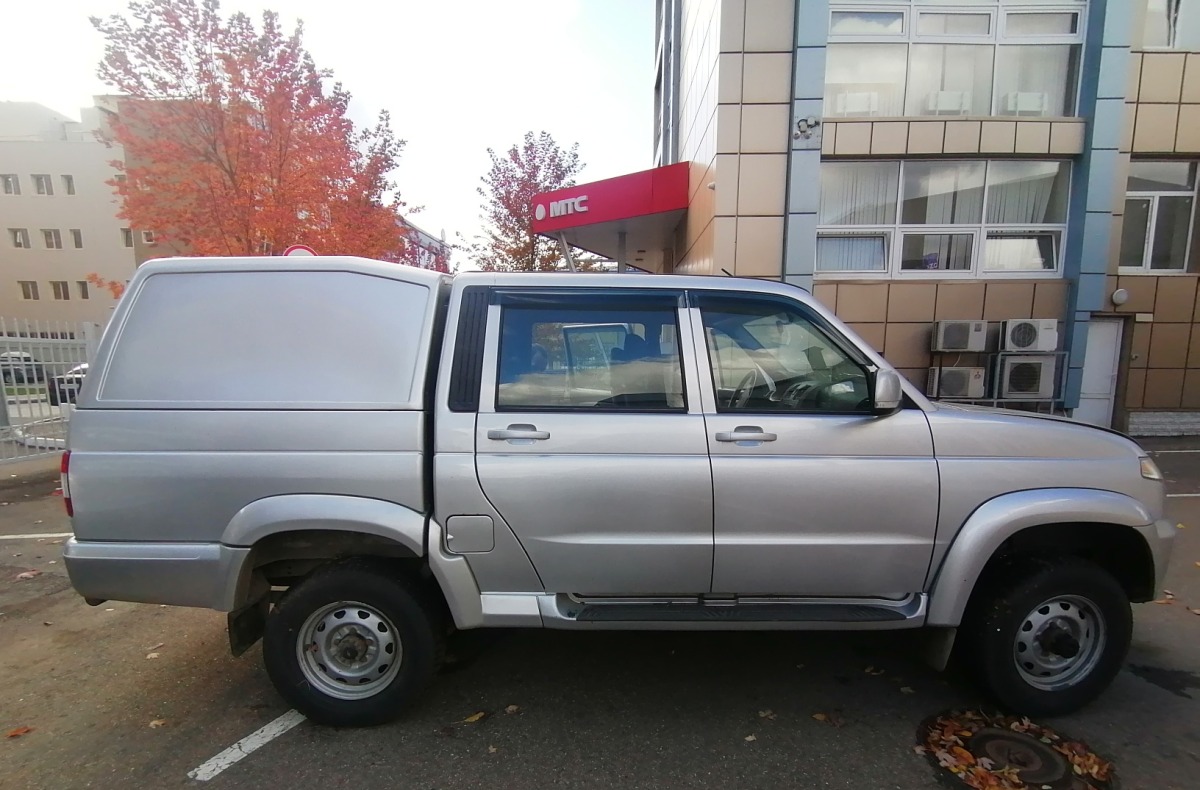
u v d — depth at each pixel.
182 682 3.21
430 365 2.76
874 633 3.71
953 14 9.50
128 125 11.22
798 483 2.68
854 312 9.62
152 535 2.65
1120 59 9.13
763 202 9.40
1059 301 9.65
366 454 2.63
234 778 2.47
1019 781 2.42
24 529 5.84
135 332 2.71
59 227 36.19
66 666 3.37
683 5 14.55
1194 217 9.95
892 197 9.66
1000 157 9.55
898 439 2.73
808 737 2.72
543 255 21.17
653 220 12.83
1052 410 9.57
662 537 2.70
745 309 2.89
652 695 3.06
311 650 2.78
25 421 8.92
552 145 21.06
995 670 2.79
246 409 2.64
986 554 2.71
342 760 2.58
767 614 2.77
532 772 2.50
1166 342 9.92
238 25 10.91
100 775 2.49
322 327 2.72
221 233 11.30
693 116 12.11
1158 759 2.55
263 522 2.59
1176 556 4.95
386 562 2.80
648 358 2.81
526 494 2.66
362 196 13.08
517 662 3.38
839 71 9.58
